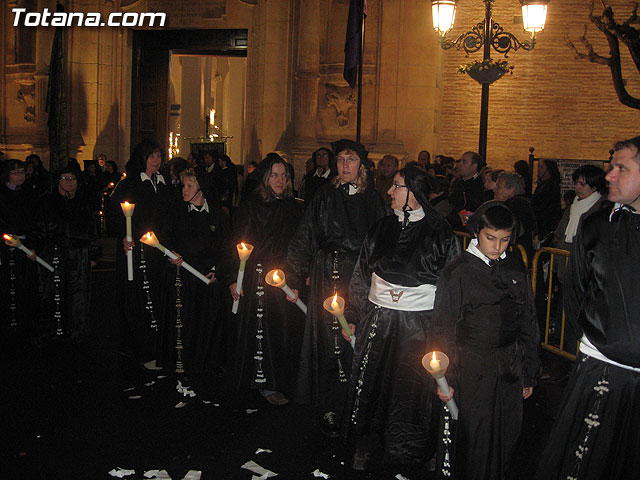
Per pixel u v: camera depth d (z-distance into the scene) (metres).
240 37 18.12
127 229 6.16
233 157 39.38
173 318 6.35
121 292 6.64
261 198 5.75
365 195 5.17
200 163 15.42
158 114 19.17
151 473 4.46
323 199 5.16
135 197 6.60
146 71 19.16
